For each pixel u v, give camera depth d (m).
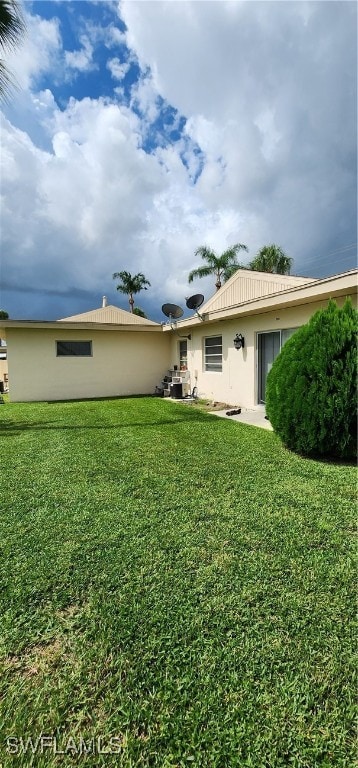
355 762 1.24
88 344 11.81
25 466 4.22
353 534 2.62
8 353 10.80
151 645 1.70
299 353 4.64
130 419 7.38
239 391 8.88
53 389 11.33
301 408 4.46
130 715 1.40
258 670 1.56
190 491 3.42
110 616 1.87
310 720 1.37
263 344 8.10
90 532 2.68
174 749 1.29
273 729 1.34
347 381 4.21
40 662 1.62
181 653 1.65
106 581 2.13
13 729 1.36
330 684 1.50
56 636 1.76
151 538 2.59
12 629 1.79
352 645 1.67
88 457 4.57
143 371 12.69
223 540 2.55
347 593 2.01
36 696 1.47
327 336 4.43
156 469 4.06
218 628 1.78
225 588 2.06
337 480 3.69
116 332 12.15
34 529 2.73
